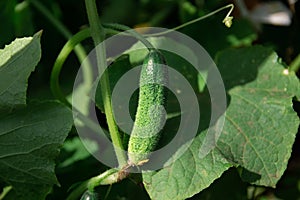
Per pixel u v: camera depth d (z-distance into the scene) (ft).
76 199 3.51
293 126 3.42
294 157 4.23
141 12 4.59
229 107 3.49
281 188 4.22
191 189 3.19
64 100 3.63
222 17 4.13
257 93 3.55
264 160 3.35
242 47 3.68
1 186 3.70
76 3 4.35
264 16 4.26
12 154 3.26
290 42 4.31
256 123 3.43
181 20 4.45
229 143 3.36
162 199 3.18
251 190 4.13
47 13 4.20
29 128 3.24
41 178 3.30
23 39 3.21
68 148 3.91
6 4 4.09
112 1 4.54
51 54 4.28
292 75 3.59
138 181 3.24
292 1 4.24
